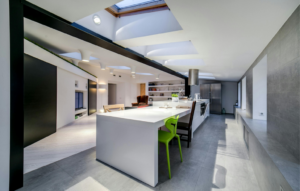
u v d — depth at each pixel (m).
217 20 1.75
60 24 2.10
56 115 4.12
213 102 8.69
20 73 1.59
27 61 2.87
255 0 1.32
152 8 2.34
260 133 2.18
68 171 2.00
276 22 1.68
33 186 1.66
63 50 4.78
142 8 2.38
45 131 3.57
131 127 1.89
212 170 2.08
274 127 1.94
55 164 2.20
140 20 2.50
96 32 2.55
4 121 1.50
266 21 1.68
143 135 1.78
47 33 2.67
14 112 1.56
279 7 1.39
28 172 1.96
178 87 10.12
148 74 10.85
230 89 9.03
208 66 4.71
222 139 3.56
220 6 1.45
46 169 2.05
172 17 2.18
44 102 3.51
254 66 3.43
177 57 3.72
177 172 2.02
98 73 8.78
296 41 1.34
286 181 1.00
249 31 1.99
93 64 7.54
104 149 2.24
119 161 2.03
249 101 3.85
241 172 2.04
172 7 1.50
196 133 4.11
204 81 9.55
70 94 5.24
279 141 1.76
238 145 3.13
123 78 10.78
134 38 2.58
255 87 3.46
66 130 4.23
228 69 4.95
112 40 2.85
